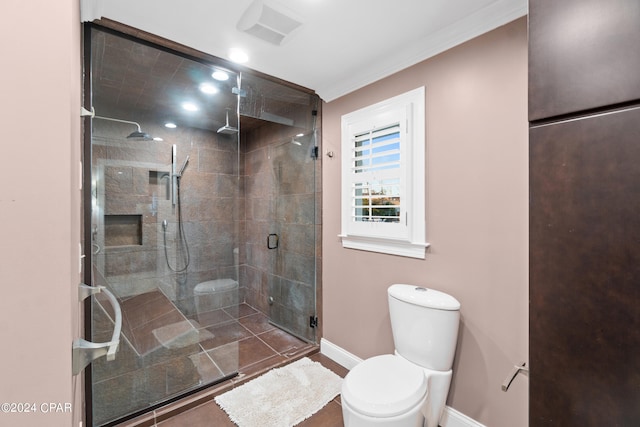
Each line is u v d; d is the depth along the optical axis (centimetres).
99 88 191
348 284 221
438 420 149
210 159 291
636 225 53
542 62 65
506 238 138
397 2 134
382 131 193
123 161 232
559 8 62
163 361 200
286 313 292
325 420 166
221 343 235
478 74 147
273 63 191
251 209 352
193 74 198
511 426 137
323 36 161
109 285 226
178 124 267
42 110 48
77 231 88
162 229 262
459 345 155
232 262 304
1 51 45
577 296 60
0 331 44
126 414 165
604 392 57
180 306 266
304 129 261
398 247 185
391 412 117
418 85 173
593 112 58
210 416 169
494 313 142
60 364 49
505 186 138
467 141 152
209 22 150
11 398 46
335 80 215
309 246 262
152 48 168
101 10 140
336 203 231
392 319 166
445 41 157
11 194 45
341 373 213
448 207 160
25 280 46
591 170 58
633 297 54
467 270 152
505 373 139
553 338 64
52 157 49
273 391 190
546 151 64
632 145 53
